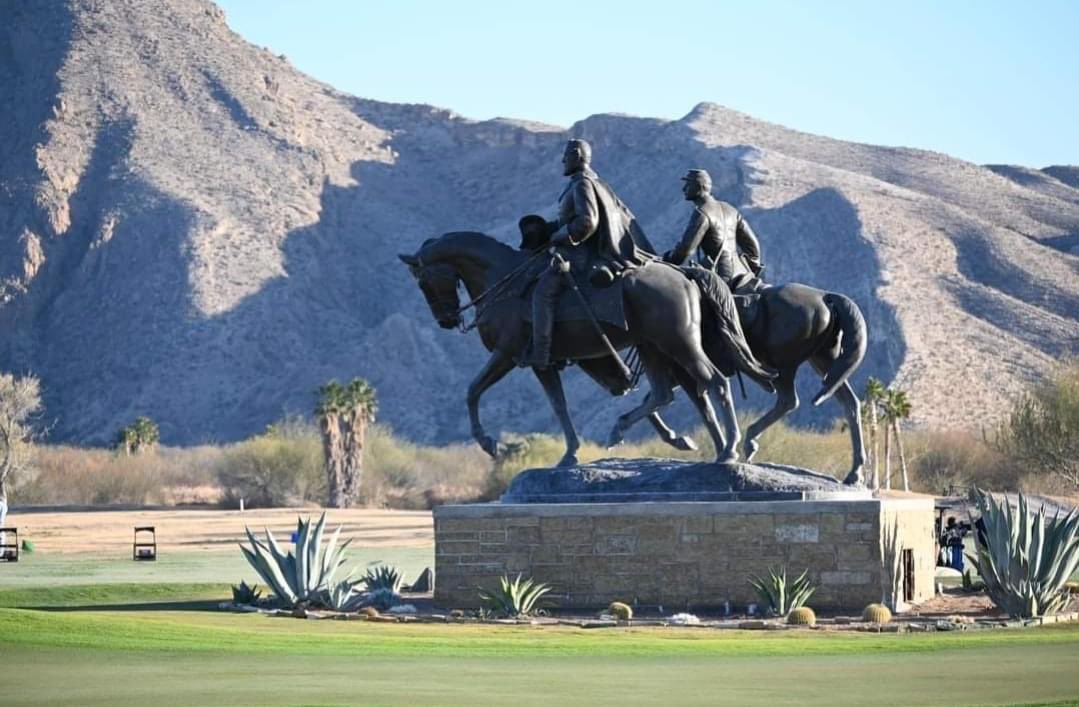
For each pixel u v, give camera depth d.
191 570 51.75
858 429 33.75
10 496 140.75
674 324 31.64
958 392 168.62
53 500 150.12
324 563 33.38
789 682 19.59
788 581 31.14
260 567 33.00
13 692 18.39
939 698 17.91
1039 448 94.56
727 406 32.19
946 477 112.19
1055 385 96.25
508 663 22.09
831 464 102.94
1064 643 25.03
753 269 34.59
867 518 30.83
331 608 32.47
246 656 22.45
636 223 32.66
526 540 32.47
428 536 84.25
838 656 23.25
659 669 21.31
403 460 156.75
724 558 31.48
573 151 32.22
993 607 32.19
